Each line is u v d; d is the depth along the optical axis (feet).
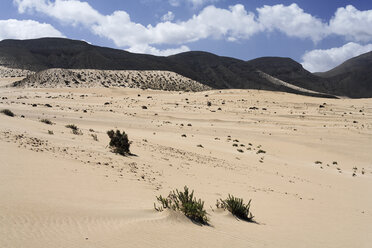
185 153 105.60
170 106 345.31
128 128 184.24
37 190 30.50
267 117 303.89
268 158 137.90
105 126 177.88
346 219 46.01
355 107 385.91
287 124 274.57
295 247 26.63
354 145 198.80
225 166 93.20
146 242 20.29
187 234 23.86
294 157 162.50
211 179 65.21
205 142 161.38
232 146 163.12
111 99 384.47
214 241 23.47
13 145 51.93
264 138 206.69
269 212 42.50
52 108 242.37
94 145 76.18
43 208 24.32
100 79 643.45
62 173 40.98
